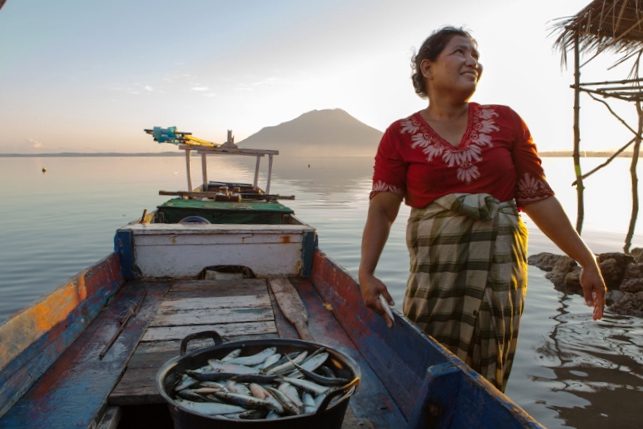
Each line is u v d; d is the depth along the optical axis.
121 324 3.20
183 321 3.27
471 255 1.95
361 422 2.05
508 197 2.00
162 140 10.39
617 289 7.48
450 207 1.95
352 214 18.91
